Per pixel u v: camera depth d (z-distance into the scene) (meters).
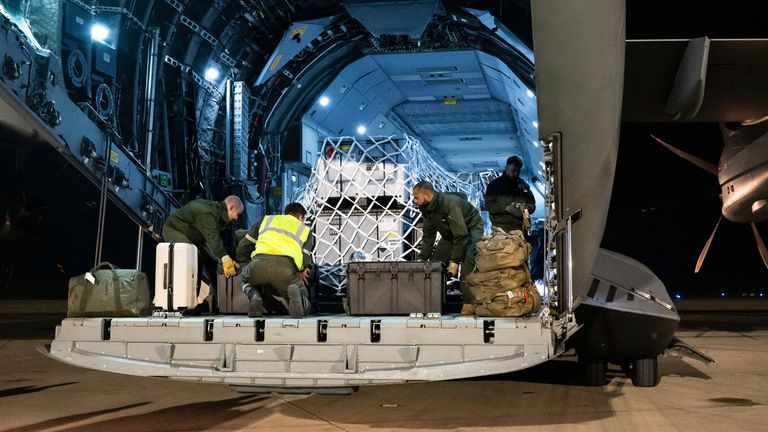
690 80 11.22
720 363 9.09
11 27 12.49
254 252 6.31
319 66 25.25
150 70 18.75
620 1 4.53
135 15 18.30
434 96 32.03
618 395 6.74
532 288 5.52
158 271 6.15
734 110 14.64
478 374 4.90
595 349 7.08
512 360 4.91
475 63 27.45
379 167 8.85
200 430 5.21
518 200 8.01
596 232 5.26
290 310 5.84
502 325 4.98
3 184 13.55
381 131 34.28
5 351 10.69
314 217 8.96
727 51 12.62
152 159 19.41
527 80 24.45
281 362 5.12
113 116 17.55
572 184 5.12
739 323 16.34
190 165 21.25
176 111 20.67
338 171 8.98
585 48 4.68
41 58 13.52
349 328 5.09
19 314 19.95
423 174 9.81
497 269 5.45
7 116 12.62
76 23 16.33
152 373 5.23
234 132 22.47
